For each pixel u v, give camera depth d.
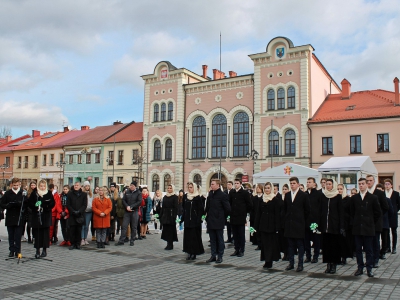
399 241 17.55
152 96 51.00
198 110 47.53
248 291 8.74
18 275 10.19
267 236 11.48
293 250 11.25
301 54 40.97
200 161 46.69
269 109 42.34
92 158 55.44
